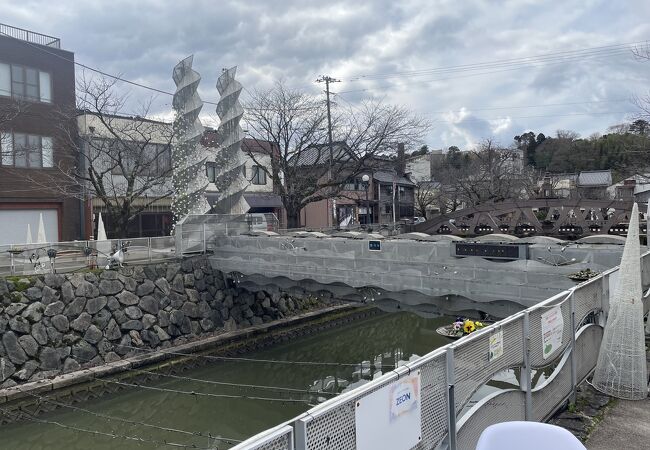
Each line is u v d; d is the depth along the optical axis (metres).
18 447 11.77
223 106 22.00
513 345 4.49
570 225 21.59
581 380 6.11
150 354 15.36
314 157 37.53
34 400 12.46
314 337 20.33
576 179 59.75
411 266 12.28
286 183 28.88
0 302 12.97
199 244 18.61
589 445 4.75
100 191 20.77
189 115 20.62
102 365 14.32
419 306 12.56
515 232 22.94
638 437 4.91
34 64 23.09
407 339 20.84
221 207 21.05
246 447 2.25
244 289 19.14
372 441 2.94
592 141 68.62
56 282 14.15
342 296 14.43
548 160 73.69
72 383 13.23
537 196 38.12
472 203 39.38
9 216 22.33
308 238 15.11
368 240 13.19
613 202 20.67
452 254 11.53
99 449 11.52
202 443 11.52
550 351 5.17
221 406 13.73
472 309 11.52
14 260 14.13
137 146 22.98
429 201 49.38
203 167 20.92
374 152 28.70
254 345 18.05
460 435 3.78
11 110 21.55
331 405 2.65
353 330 22.22
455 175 47.00
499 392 4.36
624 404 5.71
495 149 65.88
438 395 3.58
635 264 5.91
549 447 2.45
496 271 10.80
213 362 16.44
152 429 12.35
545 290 10.10
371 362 17.64
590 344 6.48
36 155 22.98
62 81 24.11
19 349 12.98
